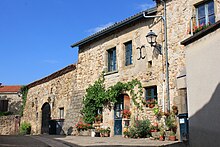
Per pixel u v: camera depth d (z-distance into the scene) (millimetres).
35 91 22625
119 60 14375
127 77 13773
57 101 18938
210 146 6543
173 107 11117
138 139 11516
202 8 11055
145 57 13000
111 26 14609
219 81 6379
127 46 14305
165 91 11781
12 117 24141
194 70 7375
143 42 13211
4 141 9812
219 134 6234
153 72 12492
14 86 32469
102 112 14898
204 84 6926
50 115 19672
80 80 16812
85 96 15938
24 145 8805
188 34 11188
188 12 11383
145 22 13273
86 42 16672
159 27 12508
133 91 13273
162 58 12141
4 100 30281
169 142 9797
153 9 12695
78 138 12109
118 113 14062
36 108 21906
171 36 11883
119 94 14016
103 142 9938
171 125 11000
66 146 8820
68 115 17156
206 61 6922
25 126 22500
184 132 10656
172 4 12078
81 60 17031
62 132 17234
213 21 10586
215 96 6469
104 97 14570
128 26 14141
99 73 15469
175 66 11523
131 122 13078
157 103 12078
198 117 7070
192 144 7262
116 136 13719
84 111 15703
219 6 10359
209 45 6863
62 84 18609
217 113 6352
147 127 12000
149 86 12594
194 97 7285
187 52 7754
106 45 15328
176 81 11336
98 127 14828
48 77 20422
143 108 12711
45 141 10391
